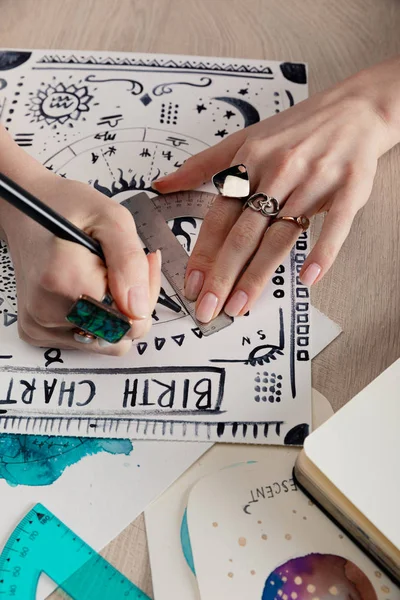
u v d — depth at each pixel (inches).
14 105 37.2
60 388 28.2
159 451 26.5
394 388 24.8
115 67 38.7
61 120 36.5
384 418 24.1
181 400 27.8
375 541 23.0
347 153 32.9
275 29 40.6
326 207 32.8
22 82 38.1
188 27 40.7
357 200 31.8
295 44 40.0
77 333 26.9
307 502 25.2
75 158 35.1
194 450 26.5
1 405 27.7
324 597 23.1
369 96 35.1
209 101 37.5
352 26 40.8
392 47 39.8
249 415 27.4
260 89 37.9
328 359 28.9
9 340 29.5
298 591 23.3
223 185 32.1
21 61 38.9
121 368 28.6
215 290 29.7
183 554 24.1
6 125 36.3
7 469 26.1
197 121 36.7
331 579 23.5
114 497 25.4
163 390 28.0
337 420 24.1
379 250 32.1
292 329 29.6
